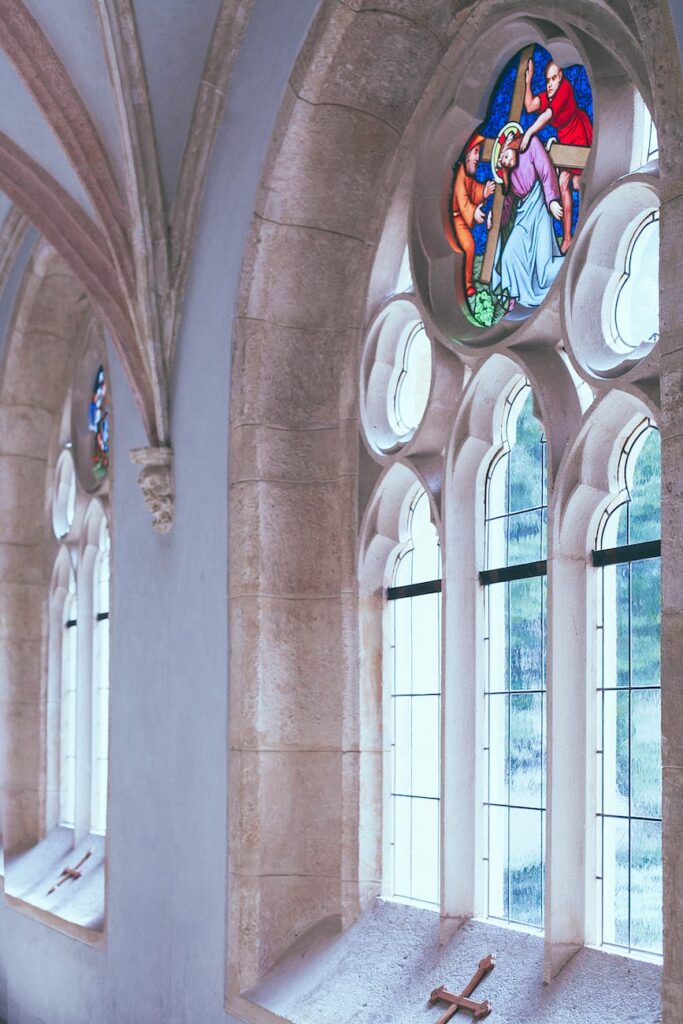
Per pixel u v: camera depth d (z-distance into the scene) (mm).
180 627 7570
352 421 6887
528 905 5555
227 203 7219
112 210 7723
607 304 5254
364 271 6918
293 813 6734
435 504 6109
